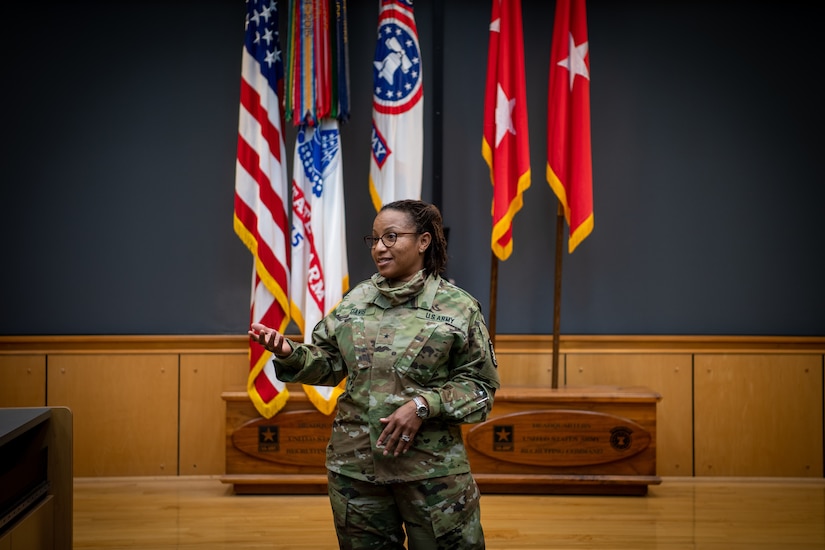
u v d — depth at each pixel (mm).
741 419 3969
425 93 3990
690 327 4016
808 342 3969
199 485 3822
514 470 3600
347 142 3969
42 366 3896
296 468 3605
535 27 3977
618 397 3564
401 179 3627
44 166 3922
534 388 3793
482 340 1953
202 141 3969
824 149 3996
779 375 3967
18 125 3912
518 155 3553
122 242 3953
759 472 3965
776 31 3984
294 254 3656
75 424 3904
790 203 4008
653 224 4012
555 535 3104
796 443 3965
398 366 1878
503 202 3535
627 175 4000
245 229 3627
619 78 3992
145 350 3936
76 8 3926
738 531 3176
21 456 2086
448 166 3994
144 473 3930
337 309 2043
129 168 3953
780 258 4012
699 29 3986
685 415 3969
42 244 3926
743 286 4012
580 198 3547
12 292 3914
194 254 3973
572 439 3580
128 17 3943
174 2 3953
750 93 3994
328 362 2027
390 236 1939
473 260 3998
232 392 3633
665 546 2998
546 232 3998
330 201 3633
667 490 3766
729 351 3979
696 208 4008
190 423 3943
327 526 3203
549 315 4012
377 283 1987
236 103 3975
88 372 3910
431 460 1867
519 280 4008
